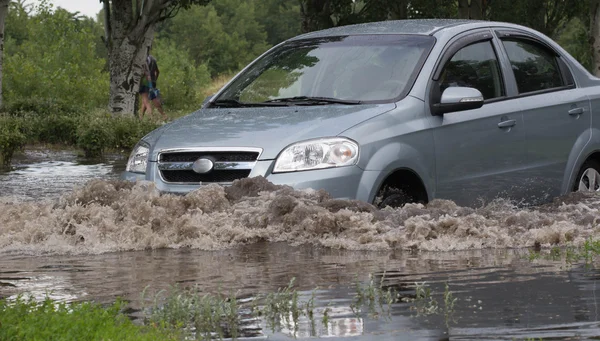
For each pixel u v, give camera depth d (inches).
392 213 552.4
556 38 3747.5
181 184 605.0
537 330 317.4
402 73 653.3
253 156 590.2
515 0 3287.4
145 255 510.3
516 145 685.3
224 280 429.4
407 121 620.4
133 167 645.9
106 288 415.8
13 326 313.3
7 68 3221.0
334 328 329.1
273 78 701.9
